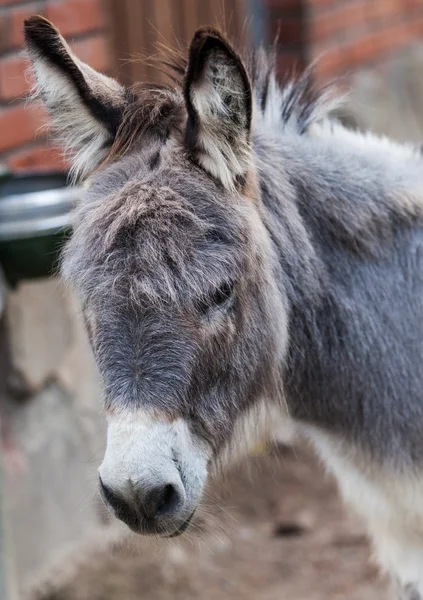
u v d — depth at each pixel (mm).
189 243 2656
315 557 5059
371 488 3426
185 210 2678
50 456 4758
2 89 4348
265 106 3328
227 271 2705
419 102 8414
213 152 2752
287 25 6668
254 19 6633
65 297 4684
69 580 4707
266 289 2924
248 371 2896
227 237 2729
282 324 3035
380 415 3291
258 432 3186
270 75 3379
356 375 3268
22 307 4523
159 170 2770
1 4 4285
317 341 3221
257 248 2855
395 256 3268
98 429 5133
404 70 8219
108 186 2793
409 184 3295
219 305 2719
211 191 2756
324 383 3291
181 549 5039
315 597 4715
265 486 5730
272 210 3049
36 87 2922
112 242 2643
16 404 4617
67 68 2887
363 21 7562
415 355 3275
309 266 3117
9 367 4539
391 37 8141
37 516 4660
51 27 2824
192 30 6266
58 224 3820
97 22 4863
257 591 4770
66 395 4871
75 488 4938
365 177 3254
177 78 3191
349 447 3383
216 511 3861
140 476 2543
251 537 5238
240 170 2799
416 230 3289
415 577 3572
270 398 3137
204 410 2762
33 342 4602
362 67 7645
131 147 2881
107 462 2580
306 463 5996
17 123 4453
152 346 2596
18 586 4484
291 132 3303
